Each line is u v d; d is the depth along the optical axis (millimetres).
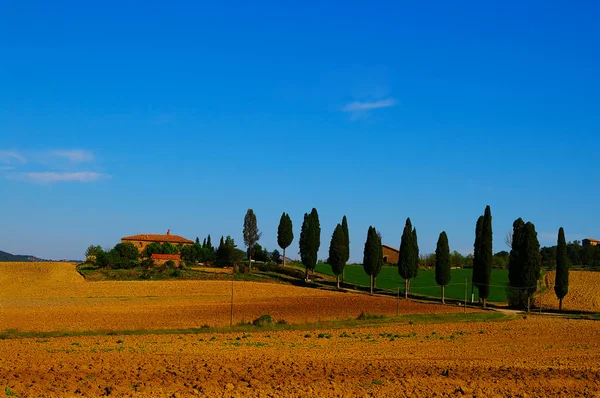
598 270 144750
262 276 127938
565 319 78312
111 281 116750
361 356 39562
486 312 82438
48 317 65688
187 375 29141
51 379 27047
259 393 25266
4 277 118438
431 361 37562
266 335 51906
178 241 192375
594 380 31031
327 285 122375
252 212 154500
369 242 112125
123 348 40688
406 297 106500
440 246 101750
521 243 94375
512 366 35750
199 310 77188
